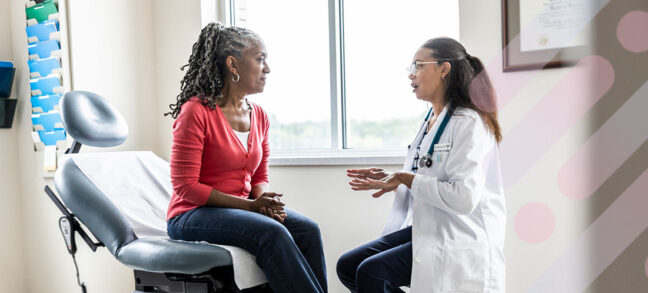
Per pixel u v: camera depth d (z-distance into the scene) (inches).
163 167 78.0
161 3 100.5
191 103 60.7
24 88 97.4
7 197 98.2
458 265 49.5
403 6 82.4
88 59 91.4
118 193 69.1
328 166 82.8
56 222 94.5
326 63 90.0
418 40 81.4
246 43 62.8
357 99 87.1
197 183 58.9
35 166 97.0
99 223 62.3
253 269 54.0
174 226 60.5
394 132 84.4
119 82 96.0
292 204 86.9
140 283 60.5
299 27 92.6
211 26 64.2
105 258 93.8
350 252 60.0
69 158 68.5
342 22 87.7
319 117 91.1
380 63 84.8
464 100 54.3
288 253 53.4
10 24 98.8
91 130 66.7
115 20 95.7
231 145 61.6
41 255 98.7
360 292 54.2
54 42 90.1
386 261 53.3
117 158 73.4
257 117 68.5
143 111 100.2
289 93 94.0
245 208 59.6
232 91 64.1
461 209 48.1
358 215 80.4
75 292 94.4
